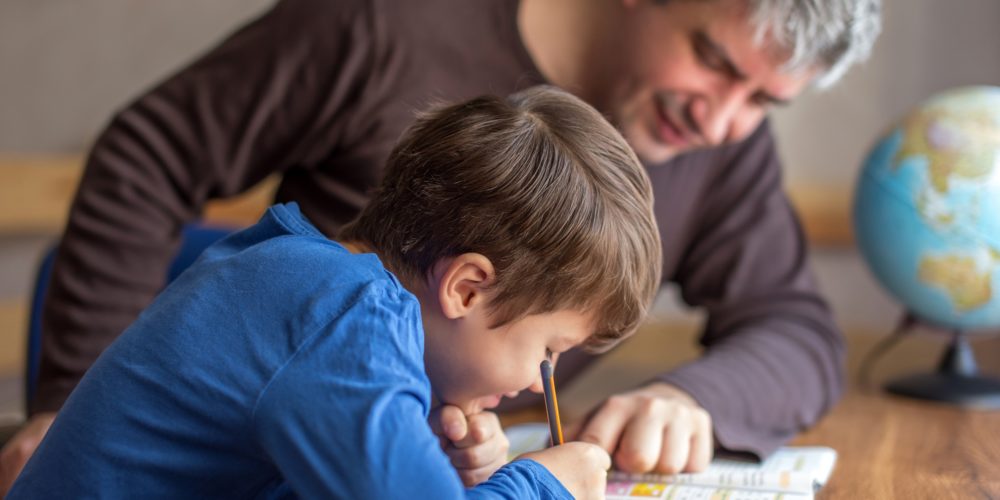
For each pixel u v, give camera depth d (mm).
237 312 1018
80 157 3357
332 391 943
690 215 1938
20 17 3393
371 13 1658
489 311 1118
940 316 1996
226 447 990
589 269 1119
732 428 1528
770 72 1528
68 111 3406
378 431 923
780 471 1397
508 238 1100
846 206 2896
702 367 1641
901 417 1825
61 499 1022
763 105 1616
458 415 1218
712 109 1589
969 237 1908
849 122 2928
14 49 3410
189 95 1651
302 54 1643
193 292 1054
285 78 1642
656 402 1452
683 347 2596
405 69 1668
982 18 2814
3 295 3369
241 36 1687
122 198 1623
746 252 1947
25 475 1062
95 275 1608
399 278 1144
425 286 1133
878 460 1529
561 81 1722
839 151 2941
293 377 960
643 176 1199
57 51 3391
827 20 1477
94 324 1596
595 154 1156
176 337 1021
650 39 1584
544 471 1087
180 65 3340
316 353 970
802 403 1705
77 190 1651
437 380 1184
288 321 995
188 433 994
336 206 1716
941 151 1931
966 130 1932
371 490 913
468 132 1144
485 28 1697
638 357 2492
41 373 1605
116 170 1630
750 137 1968
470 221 1104
